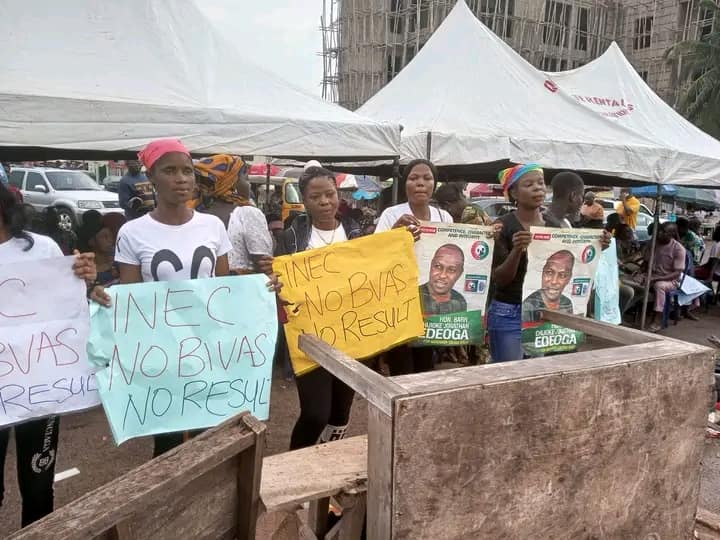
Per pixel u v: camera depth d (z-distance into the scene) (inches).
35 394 77.5
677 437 76.0
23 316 76.8
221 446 55.8
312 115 191.3
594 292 138.3
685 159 269.0
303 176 120.0
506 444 62.7
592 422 68.2
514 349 120.8
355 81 1641.2
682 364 74.3
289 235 120.7
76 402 79.7
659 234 311.1
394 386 59.1
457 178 355.3
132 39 175.9
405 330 107.3
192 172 93.7
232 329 86.3
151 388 82.0
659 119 321.4
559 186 140.9
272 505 67.5
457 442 59.6
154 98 163.6
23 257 80.5
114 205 640.4
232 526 62.3
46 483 85.2
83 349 80.0
